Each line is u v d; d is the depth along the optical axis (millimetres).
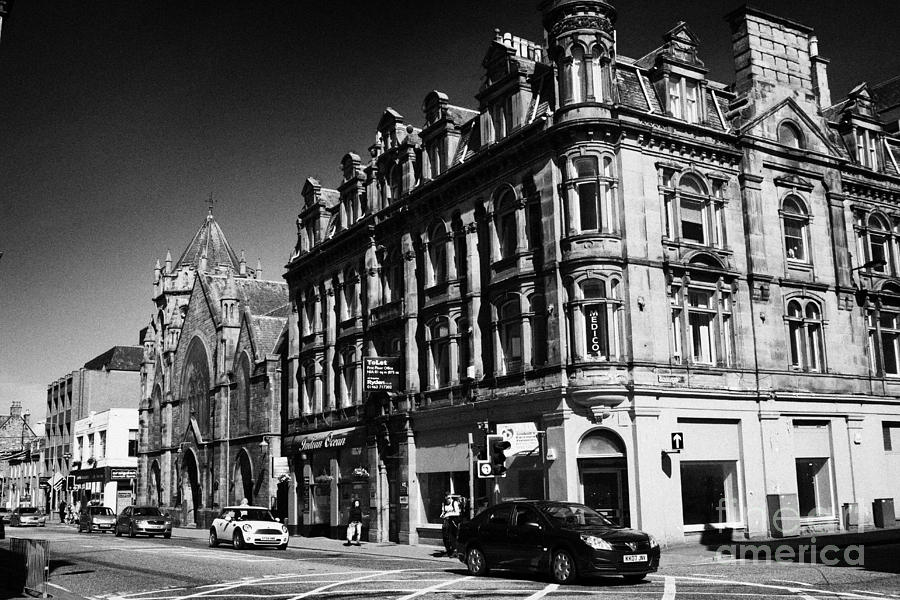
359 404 40344
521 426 28000
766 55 33906
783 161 33062
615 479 27484
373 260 40125
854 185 35344
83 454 94375
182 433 65250
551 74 30422
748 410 29891
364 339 40281
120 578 21797
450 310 33781
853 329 34000
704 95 31625
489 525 20641
